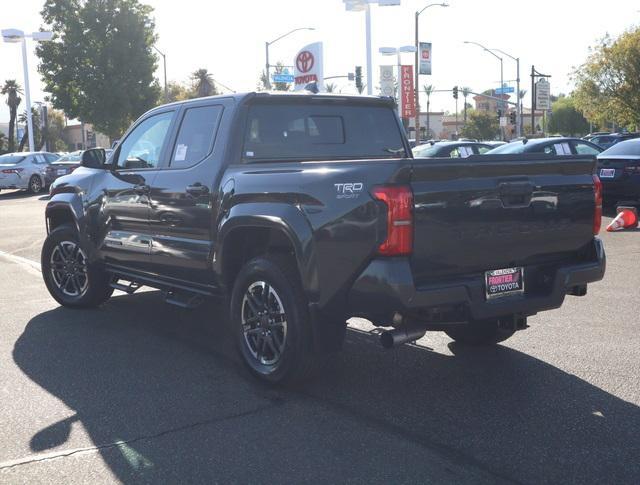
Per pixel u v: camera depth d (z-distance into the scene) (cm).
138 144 650
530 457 378
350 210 421
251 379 509
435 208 415
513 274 462
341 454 383
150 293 821
